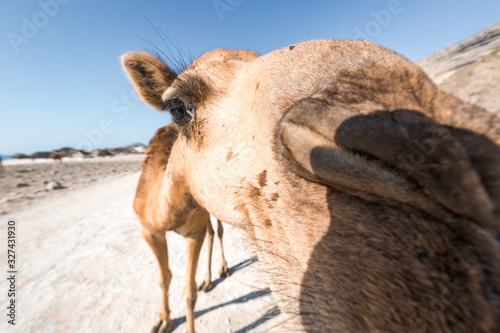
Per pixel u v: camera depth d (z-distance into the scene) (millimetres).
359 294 870
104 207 10062
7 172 24297
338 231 956
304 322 1112
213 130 1899
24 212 9914
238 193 1671
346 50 1312
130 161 47406
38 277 4883
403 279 769
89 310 3791
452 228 708
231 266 4754
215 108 1915
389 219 826
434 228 739
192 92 2000
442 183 702
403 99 889
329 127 961
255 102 1567
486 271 639
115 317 3609
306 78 1328
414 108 840
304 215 1107
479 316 630
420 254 750
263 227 1463
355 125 895
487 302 623
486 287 630
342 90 1045
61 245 6434
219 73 2020
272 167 1329
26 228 7922
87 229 7566
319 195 1052
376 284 826
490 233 646
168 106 2299
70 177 21203
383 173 830
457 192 678
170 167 2807
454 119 760
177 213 2906
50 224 8227
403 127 799
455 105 788
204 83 1976
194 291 3188
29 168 30891
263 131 1432
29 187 15570
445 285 691
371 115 891
